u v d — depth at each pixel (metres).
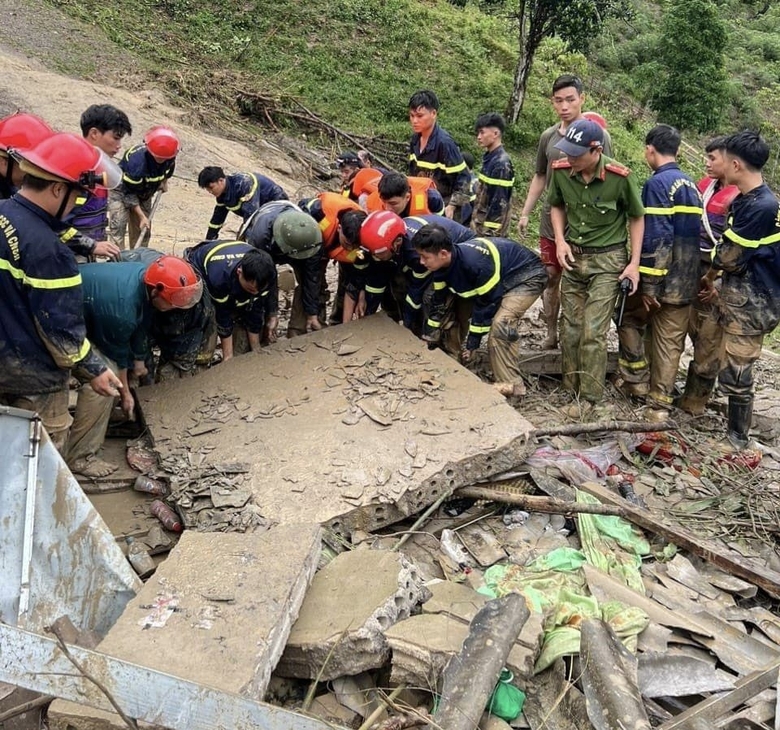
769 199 4.70
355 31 17.36
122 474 4.09
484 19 21.02
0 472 2.90
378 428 4.26
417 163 7.32
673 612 3.46
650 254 5.09
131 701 2.41
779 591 3.74
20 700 2.79
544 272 5.20
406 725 2.74
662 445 5.06
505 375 5.28
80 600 3.07
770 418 6.04
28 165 3.16
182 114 12.44
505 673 2.89
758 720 2.86
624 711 2.62
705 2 21.34
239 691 2.48
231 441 4.20
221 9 16.42
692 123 21.55
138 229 6.84
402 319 5.84
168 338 4.60
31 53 12.55
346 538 3.74
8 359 3.43
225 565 3.05
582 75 22.17
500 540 4.00
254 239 5.15
